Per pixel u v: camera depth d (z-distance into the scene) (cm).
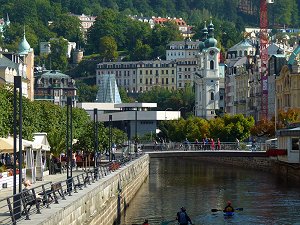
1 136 14025
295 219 12688
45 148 14388
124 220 12544
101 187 10588
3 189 11781
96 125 15488
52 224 7056
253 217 12938
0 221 6856
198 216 13112
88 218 9112
